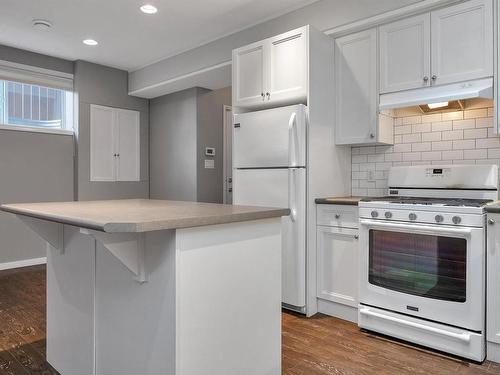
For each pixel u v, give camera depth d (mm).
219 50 4035
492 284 2164
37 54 4605
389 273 2514
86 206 1916
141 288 1508
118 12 3461
